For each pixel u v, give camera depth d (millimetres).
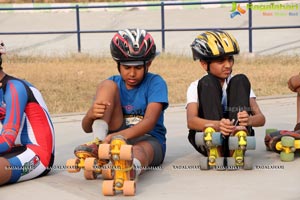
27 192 5254
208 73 6031
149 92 5859
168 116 9500
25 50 22625
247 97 5824
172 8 32344
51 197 5078
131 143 5746
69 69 16812
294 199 4820
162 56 18547
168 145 7230
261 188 5172
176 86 13375
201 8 31719
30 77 15203
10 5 34469
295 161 6176
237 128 5539
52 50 22234
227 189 5172
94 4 33156
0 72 5617
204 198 4918
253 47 21688
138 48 5602
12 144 5410
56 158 6672
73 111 10703
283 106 10172
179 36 24922
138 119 5898
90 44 23672
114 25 28766
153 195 5047
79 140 7758
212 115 5789
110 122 5809
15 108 5480
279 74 14906
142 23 28828
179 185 5355
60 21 30375
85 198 5020
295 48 21172
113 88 5695
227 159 5797
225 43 5871
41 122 5750
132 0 35688
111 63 18078
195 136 5766
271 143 6234
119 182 5000
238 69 15938
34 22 30547
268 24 26234
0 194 5203
